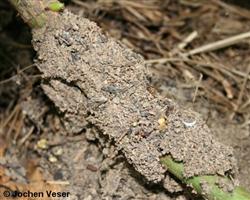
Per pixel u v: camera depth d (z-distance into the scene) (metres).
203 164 0.27
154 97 0.28
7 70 0.34
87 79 0.28
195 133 0.27
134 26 0.36
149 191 0.29
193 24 0.36
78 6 0.35
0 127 0.33
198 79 0.33
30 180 0.31
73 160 0.31
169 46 0.35
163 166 0.27
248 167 0.30
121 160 0.29
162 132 0.27
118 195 0.29
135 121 0.27
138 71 0.28
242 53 0.35
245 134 0.31
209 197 0.27
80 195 0.30
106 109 0.28
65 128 0.31
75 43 0.28
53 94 0.29
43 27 0.28
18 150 0.32
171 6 0.37
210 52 0.35
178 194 0.29
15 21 0.35
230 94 0.33
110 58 0.28
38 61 0.29
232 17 0.37
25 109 0.32
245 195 0.26
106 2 0.36
